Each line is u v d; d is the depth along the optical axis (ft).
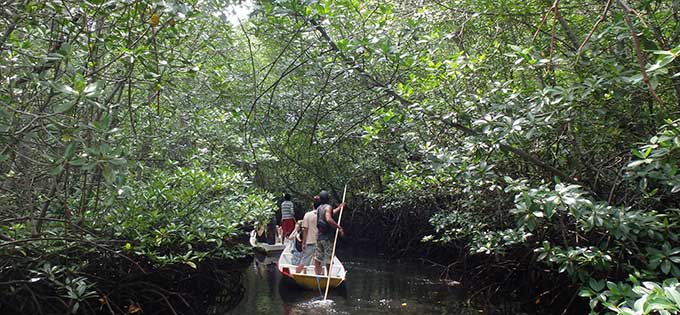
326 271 33.47
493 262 29.86
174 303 27.07
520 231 22.66
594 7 21.04
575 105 16.90
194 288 29.55
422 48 20.42
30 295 20.68
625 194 19.62
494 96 18.35
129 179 24.49
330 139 26.02
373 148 39.09
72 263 22.53
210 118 29.96
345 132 22.08
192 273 28.76
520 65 18.44
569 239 22.29
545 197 15.31
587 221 15.20
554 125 19.40
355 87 21.75
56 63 16.35
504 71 22.44
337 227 32.58
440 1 23.29
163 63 15.64
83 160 11.92
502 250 26.63
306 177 57.88
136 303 24.31
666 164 14.05
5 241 18.79
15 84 15.94
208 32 22.11
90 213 22.48
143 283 24.75
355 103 22.76
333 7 17.58
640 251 18.16
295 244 36.94
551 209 14.87
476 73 20.56
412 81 19.10
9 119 14.23
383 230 56.44
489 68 21.70
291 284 33.81
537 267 26.63
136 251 22.16
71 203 22.57
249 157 31.07
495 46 20.90
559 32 20.88
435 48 19.88
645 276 16.06
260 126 22.38
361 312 26.68
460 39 23.49
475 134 18.67
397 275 38.40
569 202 14.64
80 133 14.10
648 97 17.92
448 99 19.20
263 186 59.41
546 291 26.00
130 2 15.84
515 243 24.20
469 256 35.09
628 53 18.29
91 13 16.93
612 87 16.34
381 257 49.78
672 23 18.45
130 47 16.92
